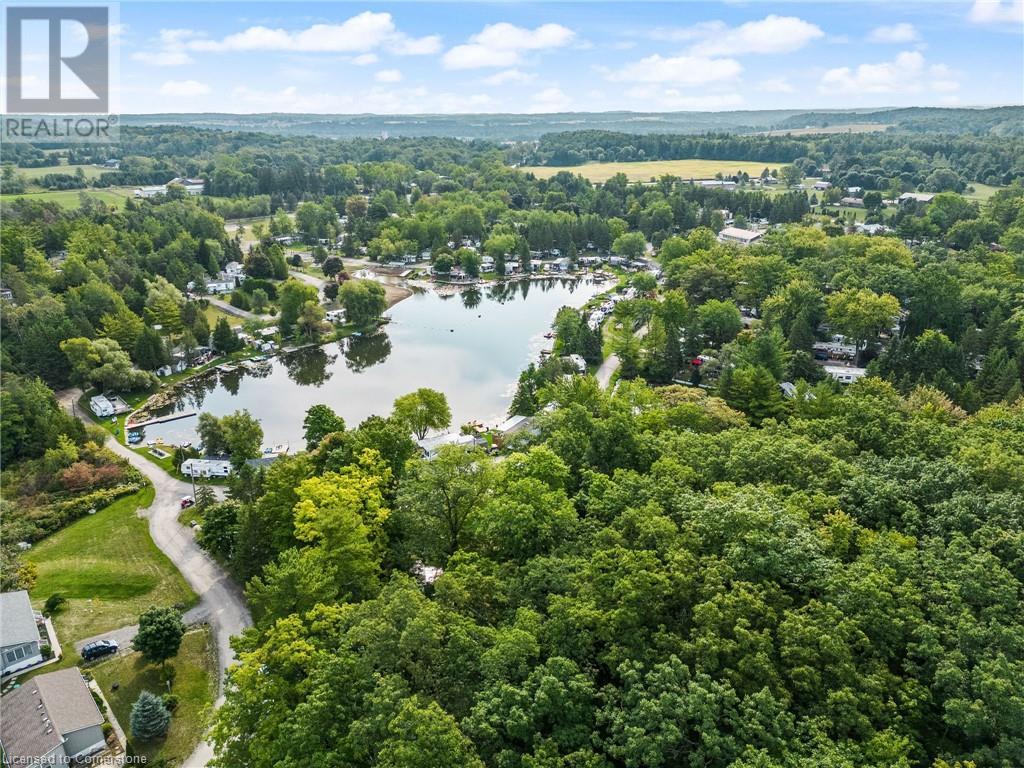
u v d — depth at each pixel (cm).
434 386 18538
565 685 5294
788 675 5269
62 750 6650
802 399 12962
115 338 18412
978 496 7188
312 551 7719
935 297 18212
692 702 4906
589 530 7281
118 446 14525
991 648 5275
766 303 19800
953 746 5003
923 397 12512
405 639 5538
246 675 5991
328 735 5247
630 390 13200
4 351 16550
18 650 7906
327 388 18500
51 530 10962
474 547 8338
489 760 5069
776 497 7350
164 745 7025
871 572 5953
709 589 5816
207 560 10212
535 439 11475
